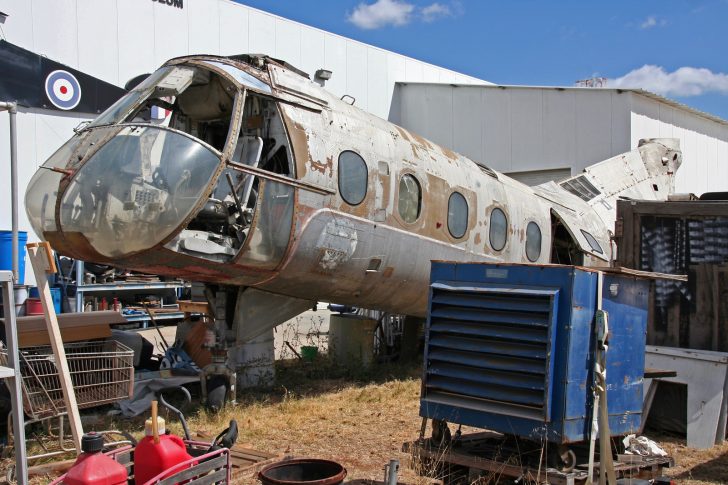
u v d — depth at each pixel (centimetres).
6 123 1349
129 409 677
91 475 323
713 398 618
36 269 482
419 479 471
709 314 670
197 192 597
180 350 810
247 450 541
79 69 1440
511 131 1950
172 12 1588
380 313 1077
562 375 418
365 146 771
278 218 662
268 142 700
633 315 478
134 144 592
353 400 779
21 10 1352
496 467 432
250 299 734
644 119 1811
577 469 439
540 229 1101
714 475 526
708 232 681
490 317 450
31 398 535
